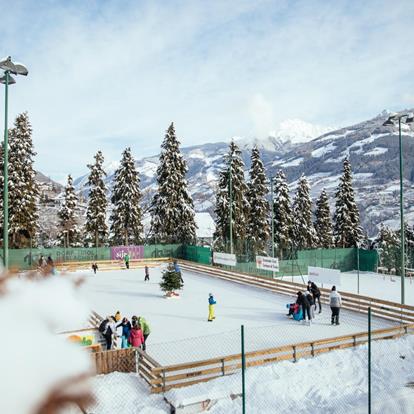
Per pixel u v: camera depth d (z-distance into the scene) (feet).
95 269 123.44
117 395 36.50
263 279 96.99
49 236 197.77
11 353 3.15
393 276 125.49
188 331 60.90
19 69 60.49
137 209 178.29
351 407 36.42
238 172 165.07
